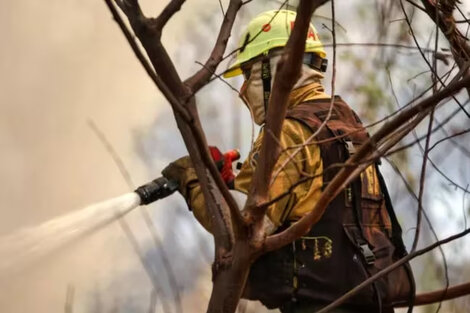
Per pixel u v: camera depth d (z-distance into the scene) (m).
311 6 4.48
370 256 5.92
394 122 4.70
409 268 6.18
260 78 6.39
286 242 4.93
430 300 6.36
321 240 5.94
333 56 4.95
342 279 5.89
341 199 6.01
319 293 5.89
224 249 5.09
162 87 4.41
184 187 5.96
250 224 4.88
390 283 6.02
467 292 6.34
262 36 6.43
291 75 4.69
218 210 5.17
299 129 5.97
